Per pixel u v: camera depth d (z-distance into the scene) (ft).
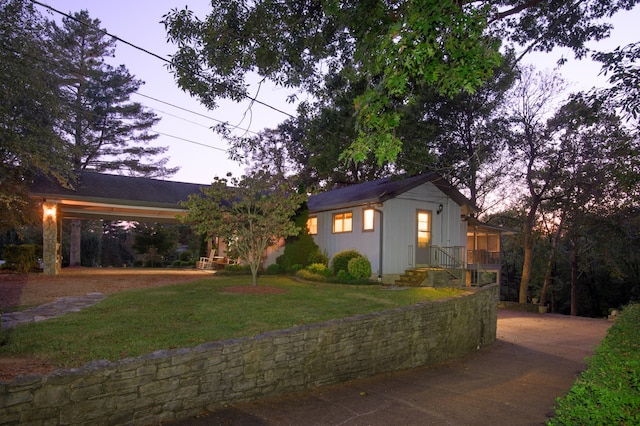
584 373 13.66
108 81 99.91
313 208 66.90
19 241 85.15
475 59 15.23
